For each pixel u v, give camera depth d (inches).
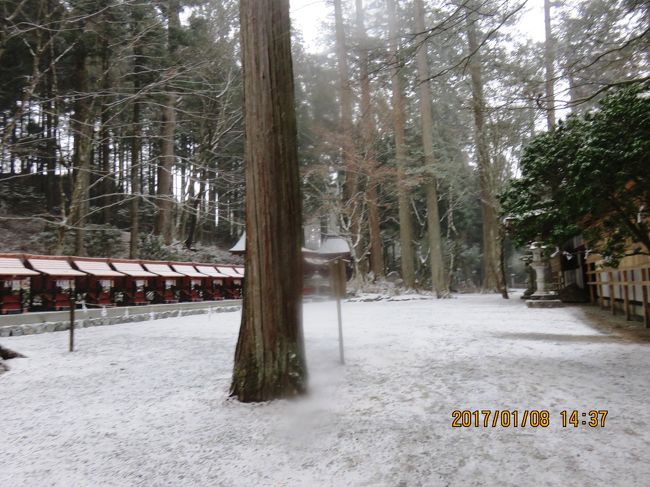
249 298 174.7
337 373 207.5
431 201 935.7
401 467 113.2
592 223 297.7
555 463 110.8
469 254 1496.1
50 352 286.8
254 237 174.1
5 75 638.5
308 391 173.9
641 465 107.7
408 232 975.0
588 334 304.0
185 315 567.8
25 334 376.5
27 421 158.7
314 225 943.7
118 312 496.4
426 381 189.3
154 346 304.7
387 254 1512.1
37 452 132.2
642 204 264.8
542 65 260.4
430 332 335.6
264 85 175.5
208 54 543.2
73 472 118.8
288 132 178.9
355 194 860.6
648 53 234.1
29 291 454.9
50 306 453.1
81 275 473.1
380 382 190.5
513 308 558.3
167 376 216.8
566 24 277.0
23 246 837.8
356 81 215.0
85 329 415.8
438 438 129.6
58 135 664.4
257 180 174.2
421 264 1314.0
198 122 774.5
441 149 909.8
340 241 971.9
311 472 113.4
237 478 112.3
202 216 685.3
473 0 195.6
